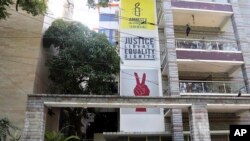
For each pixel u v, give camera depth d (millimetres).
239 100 14203
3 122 13211
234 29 21812
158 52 21234
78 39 18391
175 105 13430
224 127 19906
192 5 21797
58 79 17938
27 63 17578
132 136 18562
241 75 21766
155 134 18203
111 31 27188
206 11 21719
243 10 24031
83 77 18094
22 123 16031
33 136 11883
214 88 19734
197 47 20875
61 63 17719
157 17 23438
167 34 20609
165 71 21016
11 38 18156
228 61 20266
